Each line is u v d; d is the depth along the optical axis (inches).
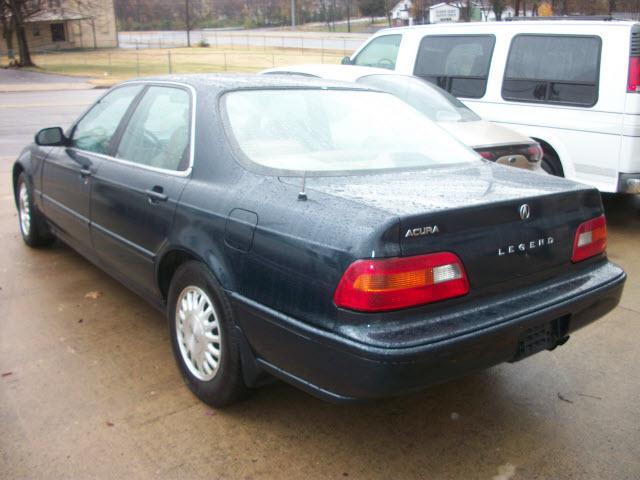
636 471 114.9
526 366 153.5
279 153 131.1
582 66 267.9
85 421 126.3
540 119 282.5
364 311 98.3
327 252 102.3
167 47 2824.8
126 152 162.4
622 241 262.2
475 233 107.3
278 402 134.2
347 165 131.5
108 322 172.2
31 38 2524.6
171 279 143.7
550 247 119.1
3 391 136.4
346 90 158.7
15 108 789.2
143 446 118.9
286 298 108.0
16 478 109.7
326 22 4151.1
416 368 98.0
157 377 143.5
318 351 102.9
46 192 205.8
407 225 99.9
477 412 133.1
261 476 111.6
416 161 139.9
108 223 163.0
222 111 136.9
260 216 115.0
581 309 121.3
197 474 111.7
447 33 319.6
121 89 179.0
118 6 4569.4
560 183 129.6
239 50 2486.5
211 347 127.7
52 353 154.2
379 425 127.7
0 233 253.3
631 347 164.6
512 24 294.4
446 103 266.2
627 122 255.4
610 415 132.7
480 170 138.9
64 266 215.9
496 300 110.9
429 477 112.4
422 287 101.0
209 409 131.0
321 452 118.6
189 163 136.6
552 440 123.8
